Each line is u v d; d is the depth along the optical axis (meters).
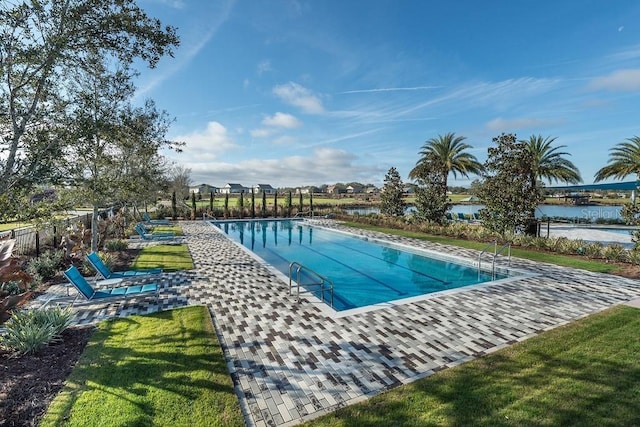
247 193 52.03
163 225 22.02
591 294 7.02
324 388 3.53
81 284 5.85
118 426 2.80
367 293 8.47
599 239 16.94
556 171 20.84
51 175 4.81
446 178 23.30
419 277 10.10
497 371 3.77
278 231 21.64
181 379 3.57
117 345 4.44
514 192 13.32
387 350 4.46
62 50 4.64
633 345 4.39
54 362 3.99
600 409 3.01
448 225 17.88
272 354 4.34
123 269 9.34
